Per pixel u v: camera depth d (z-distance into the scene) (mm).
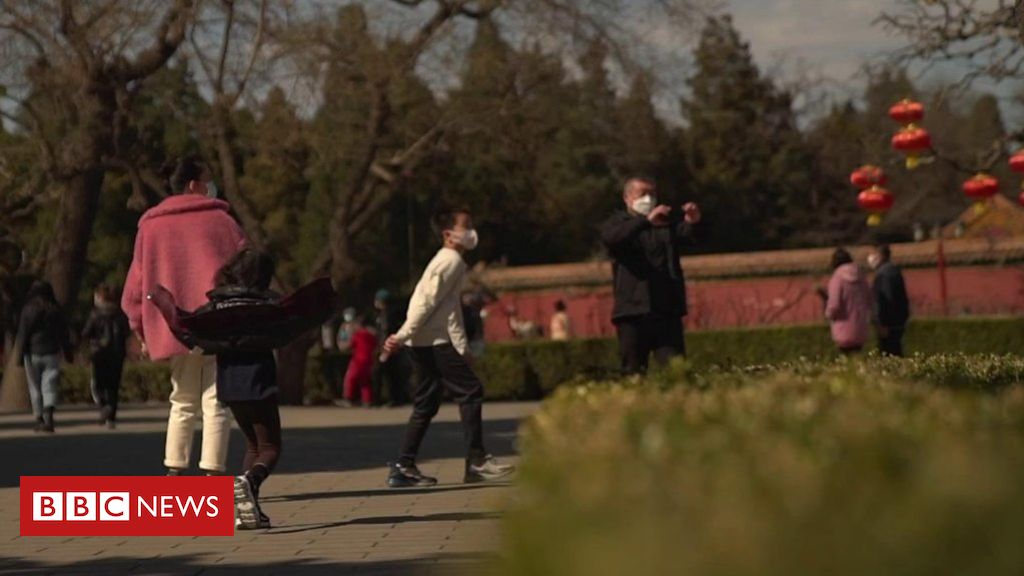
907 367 11047
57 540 12594
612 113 49938
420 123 45656
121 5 37594
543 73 45250
